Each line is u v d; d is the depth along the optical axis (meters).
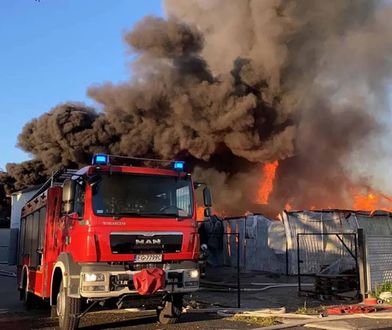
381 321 8.25
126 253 7.11
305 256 17.52
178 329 7.66
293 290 12.82
